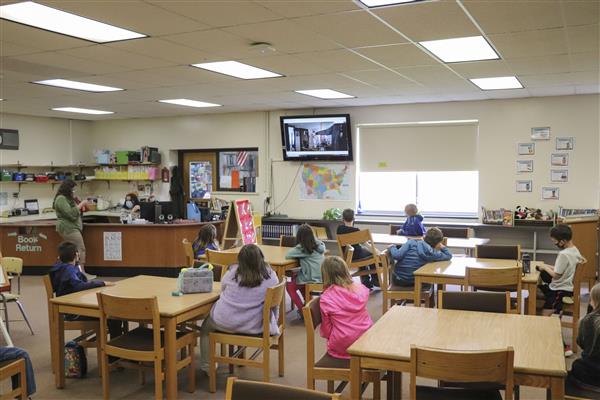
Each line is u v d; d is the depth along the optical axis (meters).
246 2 3.49
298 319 5.64
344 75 6.09
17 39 4.43
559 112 7.66
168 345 3.39
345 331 3.08
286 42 4.55
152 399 3.62
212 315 3.66
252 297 3.61
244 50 4.84
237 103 8.58
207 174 10.52
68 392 3.73
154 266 7.97
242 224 6.84
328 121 8.88
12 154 9.89
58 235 8.03
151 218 8.34
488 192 8.14
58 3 3.50
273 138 9.63
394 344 2.57
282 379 3.94
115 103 8.52
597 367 2.66
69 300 3.70
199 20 3.90
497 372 2.18
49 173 10.47
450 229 7.21
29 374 3.06
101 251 8.09
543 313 4.63
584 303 6.15
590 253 6.57
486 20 3.90
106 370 3.52
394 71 5.85
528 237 7.95
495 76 6.15
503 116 8.00
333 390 3.41
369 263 6.28
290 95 7.67
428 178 8.79
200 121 10.30
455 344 2.57
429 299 5.19
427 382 3.83
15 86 6.82
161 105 8.79
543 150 7.79
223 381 3.92
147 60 5.26
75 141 11.11
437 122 8.41
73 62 5.35
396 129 8.73
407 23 3.98
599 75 6.05
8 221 9.31
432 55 5.07
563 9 3.64
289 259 5.37
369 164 8.96
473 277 4.21
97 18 3.84
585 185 7.58
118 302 3.38
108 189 11.34
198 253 5.82
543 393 3.66
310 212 9.42
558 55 5.06
